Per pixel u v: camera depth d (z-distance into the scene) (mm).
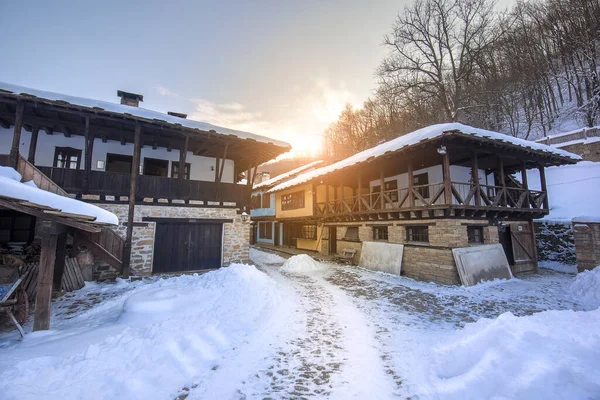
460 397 2576
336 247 15445
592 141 14883
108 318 5160
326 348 4156
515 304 6578
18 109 7160
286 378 3314
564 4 22406
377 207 13789
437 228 9234
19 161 6863
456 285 8477
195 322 4594
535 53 24062
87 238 8094
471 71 20266
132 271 8969
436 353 3533
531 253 10945
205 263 10438
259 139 10797
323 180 14750
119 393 2738
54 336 4094
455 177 11078
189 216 10117
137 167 9031
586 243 8742
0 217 8406
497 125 22969
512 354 2785
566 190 14375
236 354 3910
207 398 2895
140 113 9156
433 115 23234
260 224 25516
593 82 19219
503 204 10750
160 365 3289
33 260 7043
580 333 2877
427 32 21484
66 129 9258
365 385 3146
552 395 2170
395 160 10383
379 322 5332
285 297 6988
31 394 2398
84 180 8430
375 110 31812
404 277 9969
